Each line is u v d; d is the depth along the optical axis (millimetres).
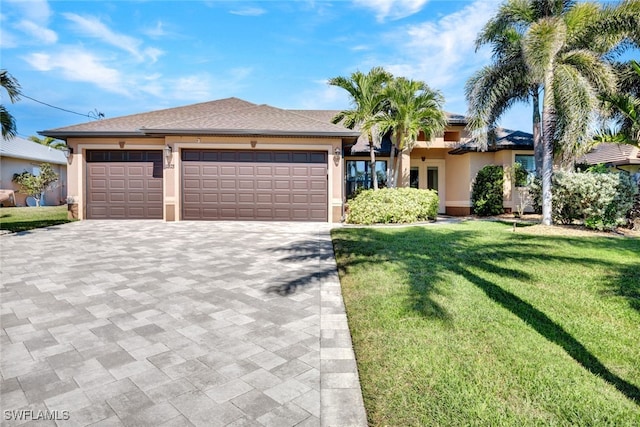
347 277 5781
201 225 12445
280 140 13477
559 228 10742
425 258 6863
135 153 14094
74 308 4496
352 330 3797
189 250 8133
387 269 6109
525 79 12992
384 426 2355
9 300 4773
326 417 2459
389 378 2875
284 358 3275
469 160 18016
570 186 10875
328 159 13523
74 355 3311
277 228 11789
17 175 21219
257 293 5121
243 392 2750
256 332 3830
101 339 3643
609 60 13898
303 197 13672
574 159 13141
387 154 17828
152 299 4848
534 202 13383
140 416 2459
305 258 7297
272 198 13648
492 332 3645
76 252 7879
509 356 3162
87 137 13875
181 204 13578
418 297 4668
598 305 4352
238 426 2369
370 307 4406
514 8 12547
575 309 4238
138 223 12961
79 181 13953
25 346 3482
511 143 16875
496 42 13953
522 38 11500
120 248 8344
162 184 14102
